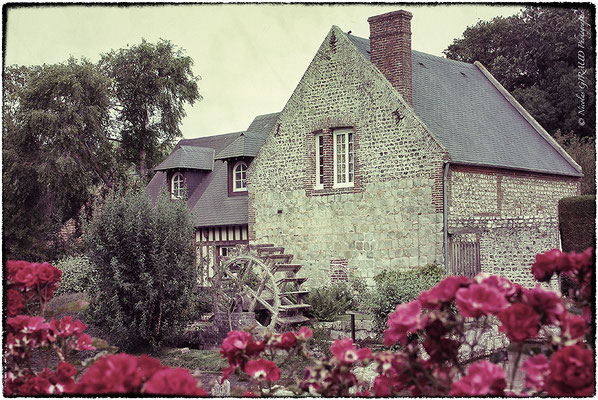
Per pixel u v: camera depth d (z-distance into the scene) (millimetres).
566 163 24703
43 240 29422
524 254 18094
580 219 16016
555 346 3736
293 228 21984
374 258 19875
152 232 16109
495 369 3645
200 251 26016
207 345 18000
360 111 20453
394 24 20312
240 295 18609
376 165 19984
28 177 29453
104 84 31172
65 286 22969
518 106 26250
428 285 14461
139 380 3482
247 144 25672
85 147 30781
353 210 20453
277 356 12680
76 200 31234
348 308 19234
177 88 34094
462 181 19281
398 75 20219
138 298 15969
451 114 21766
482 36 32938
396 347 13484
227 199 26031
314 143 21734
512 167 20859
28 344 5070
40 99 29359
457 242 18609
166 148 37250
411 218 19109
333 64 21172
